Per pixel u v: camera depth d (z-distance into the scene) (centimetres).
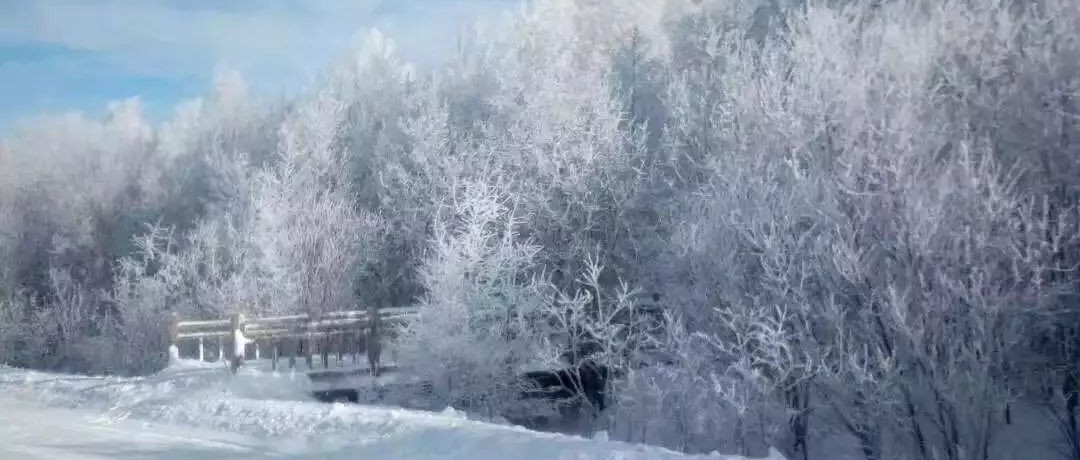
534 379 2405
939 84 2212
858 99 2120
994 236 1816
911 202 1808
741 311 2000
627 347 2341
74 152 5578
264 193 2947
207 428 1285
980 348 1708
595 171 2798
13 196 4812
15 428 1305
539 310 2338
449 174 2956
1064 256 1894
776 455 1071
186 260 3164
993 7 2336
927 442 1902
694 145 2781
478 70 4156
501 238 2719
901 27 2478
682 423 2033
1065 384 1933
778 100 2272
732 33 3525
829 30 2398
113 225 4594
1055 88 2084
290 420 1245
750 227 1998
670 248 2323
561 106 2889
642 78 3612
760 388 1877
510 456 1003
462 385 2188
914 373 1856
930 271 1819
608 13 4541
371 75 4694
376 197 3503
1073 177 2008
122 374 2906
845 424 1947
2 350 3681
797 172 2019
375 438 1131
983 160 1817
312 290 2822
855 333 1936
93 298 3959
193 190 4544
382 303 3162
